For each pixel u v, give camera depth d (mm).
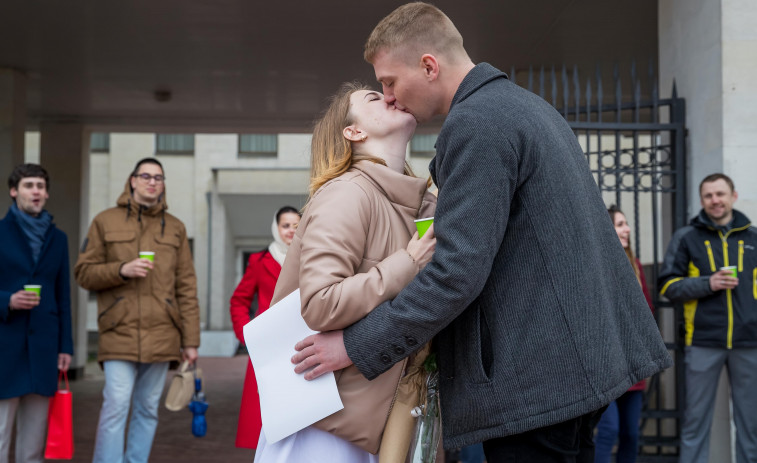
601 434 4266
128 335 4613
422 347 1991
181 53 8898
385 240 1950
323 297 1812
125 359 4586
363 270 1932
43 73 9758
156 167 4867
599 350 1735
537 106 1883
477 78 1903
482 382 1773
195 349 4930
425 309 1729
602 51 8922
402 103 2051
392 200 1997
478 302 1815
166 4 7297
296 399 1912
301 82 10195
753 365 4301
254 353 1953
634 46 8734
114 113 12016
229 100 11164
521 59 9227
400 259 1849
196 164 20250
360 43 8547
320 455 1944
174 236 4910
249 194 20094
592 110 4910
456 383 1837
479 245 1692
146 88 10508
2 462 4223
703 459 4422
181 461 5949
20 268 4312
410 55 1978
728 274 4223
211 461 5945
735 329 4281
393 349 1788
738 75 4516
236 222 20438
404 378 1972
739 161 4500
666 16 5270
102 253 4762
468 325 1820
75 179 12156
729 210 4387
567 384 1719
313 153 2168
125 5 7340
